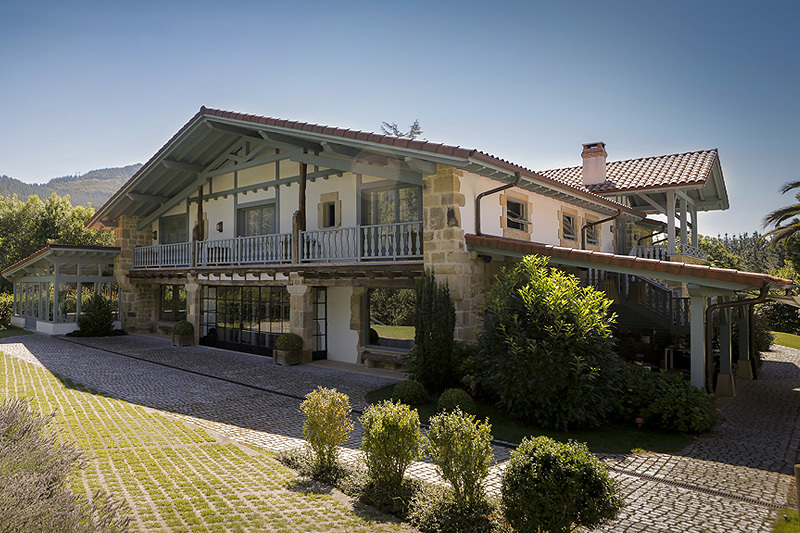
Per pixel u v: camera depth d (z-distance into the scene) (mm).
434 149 9984
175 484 5422
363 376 12445
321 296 15000
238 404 9727
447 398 8531
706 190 19406
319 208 14781
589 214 17609
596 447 7121
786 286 8906
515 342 8000
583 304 7898
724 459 6672
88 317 20297
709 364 9930
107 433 7395
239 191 17234
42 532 3256
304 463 6141
